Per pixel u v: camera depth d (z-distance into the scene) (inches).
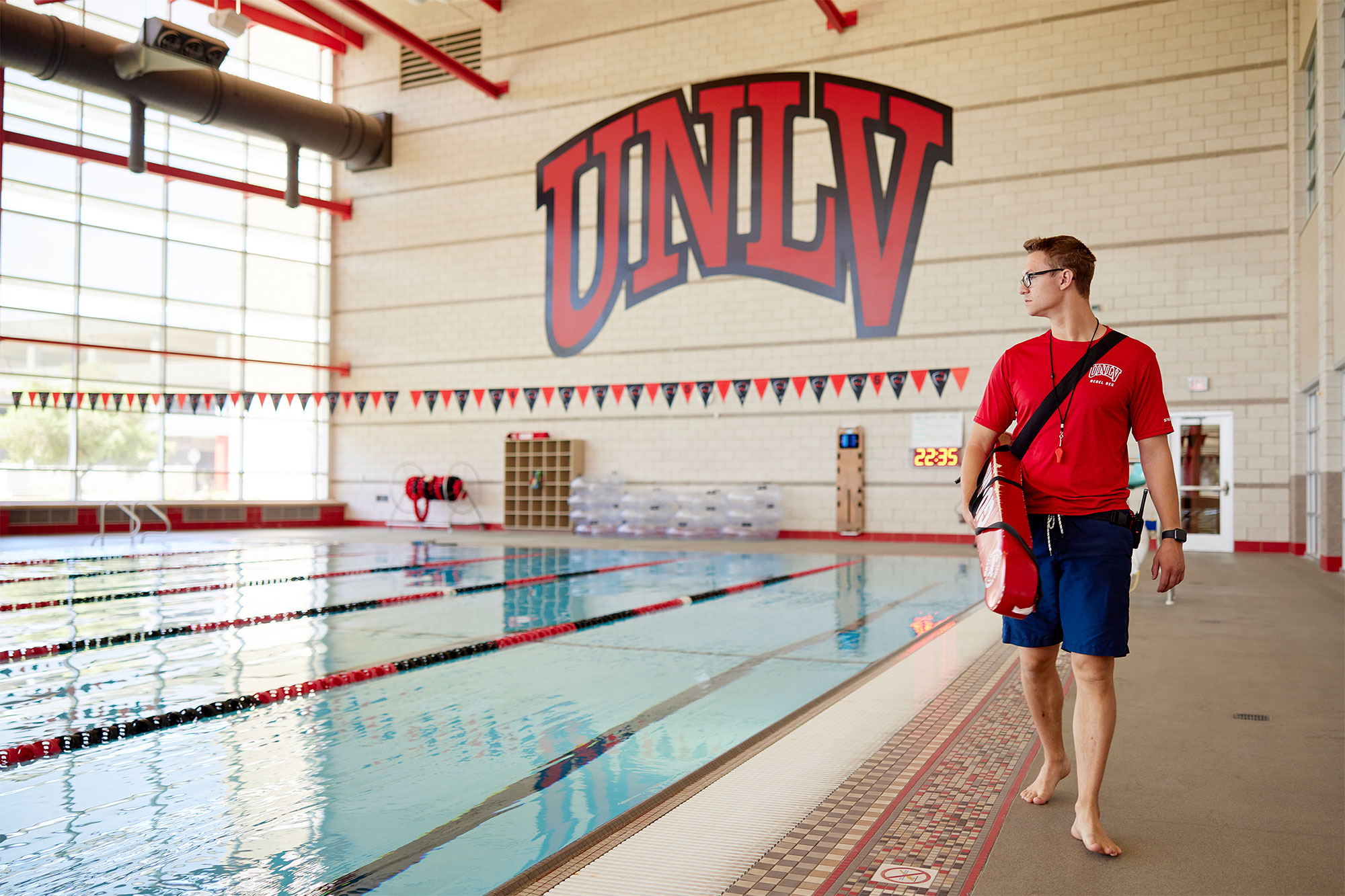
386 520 633.0
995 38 466.0
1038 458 79.5
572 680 156.5
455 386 607.5
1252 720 121.5
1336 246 319.6
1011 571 74.7
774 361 514.0
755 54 517.3
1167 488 77.1
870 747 109.4
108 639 192.9
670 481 540.1
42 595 265.7
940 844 78.5
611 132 556.4
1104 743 76.6
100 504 553.3
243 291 625.6
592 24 561.0
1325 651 171.9
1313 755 105.0
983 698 133.7
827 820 85.0
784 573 333.7
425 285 617.0
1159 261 434.3
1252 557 389.4
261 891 74.8
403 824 90.1
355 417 642.2
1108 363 78.0
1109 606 75.9
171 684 151.7
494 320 594.6
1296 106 401.4
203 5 590.9
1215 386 424.2
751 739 116.0
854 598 263.7
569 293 569.9
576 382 568.1
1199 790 92.8
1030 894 67.9
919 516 482.3
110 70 459.2
